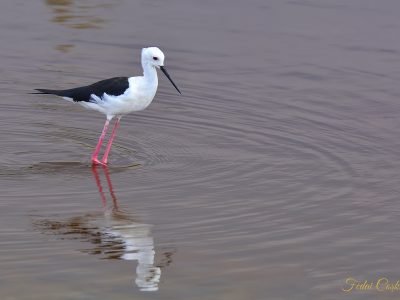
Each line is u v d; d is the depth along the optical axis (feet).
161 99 53.67
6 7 67.67
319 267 34.06
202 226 37.24
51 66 57.41
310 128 49.55
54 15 66.39
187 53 60.44
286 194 40.83
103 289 31.91
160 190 40.96
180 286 32.30
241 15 67.31
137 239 35.88
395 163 44.88
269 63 59.21
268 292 32.09
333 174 43.32
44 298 31.12
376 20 66.08
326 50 61.21
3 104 51.78
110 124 49.96
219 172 43.34
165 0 70.28
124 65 57.98
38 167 43.47
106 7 68.54
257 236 36.45
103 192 40.55
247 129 49.34
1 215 37.68
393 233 37.04
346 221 38.11
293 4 69.62
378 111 52.19
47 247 34.94
